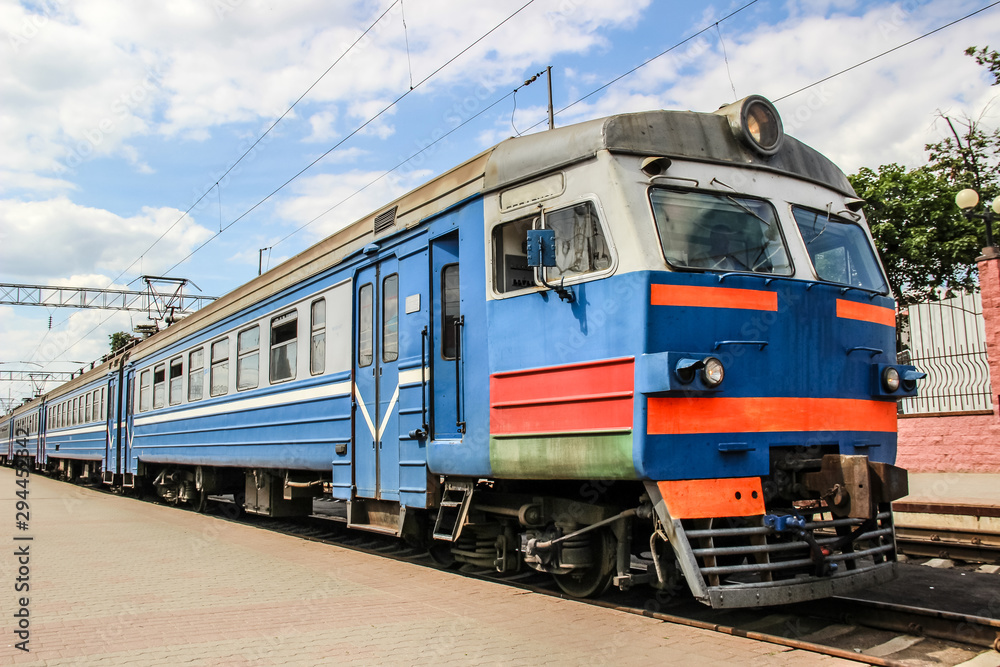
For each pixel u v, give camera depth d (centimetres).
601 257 545
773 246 577
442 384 681
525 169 611
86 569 765
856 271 634
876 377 600
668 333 514
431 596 620
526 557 622
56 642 492
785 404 545
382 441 768
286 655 460
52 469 2872
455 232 692
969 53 1761
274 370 1037
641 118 565
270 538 1010
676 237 541
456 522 665
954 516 885
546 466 569
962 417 1359
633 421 506
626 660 442
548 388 572
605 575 592
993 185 1716
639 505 541
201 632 514
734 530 505
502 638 490
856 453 579
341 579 701
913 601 584
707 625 509
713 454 514
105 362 2048
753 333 542
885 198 1641
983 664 430
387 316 780
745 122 582
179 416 1414
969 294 1369
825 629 520
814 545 508
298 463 947
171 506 1566
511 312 607
